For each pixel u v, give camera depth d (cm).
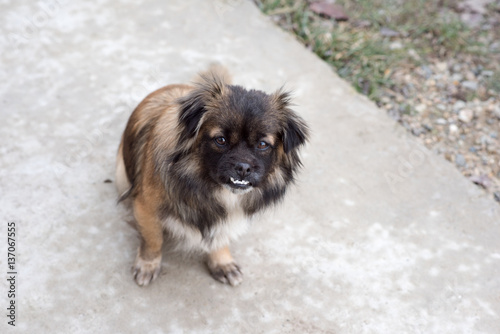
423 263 94
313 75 124
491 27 141
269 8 139
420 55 133
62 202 95
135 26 130
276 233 96
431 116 121
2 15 129
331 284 90
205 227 83
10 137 104
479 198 104
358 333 84
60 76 117
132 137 87
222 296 87
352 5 144
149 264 87
